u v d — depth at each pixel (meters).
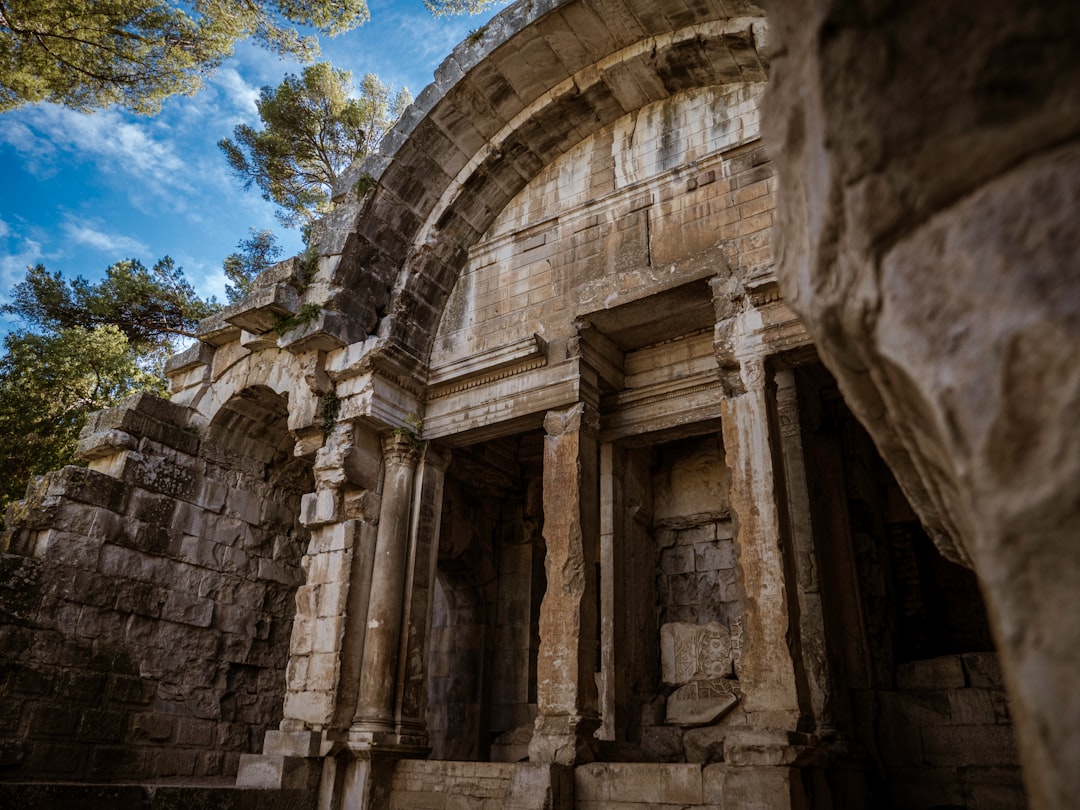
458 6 18.17
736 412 11.26
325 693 13.42
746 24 12.73
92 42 15.71
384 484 15.13
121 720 14.56
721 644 13.88
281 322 15.84
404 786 12.70
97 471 15.54
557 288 14.62
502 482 18.94
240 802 11.89
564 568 12.33
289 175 25.66
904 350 1.93
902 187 1.96
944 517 3.12
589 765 10.75
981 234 1.77
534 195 16.08
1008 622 1.55
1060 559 1.49
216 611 16.86
